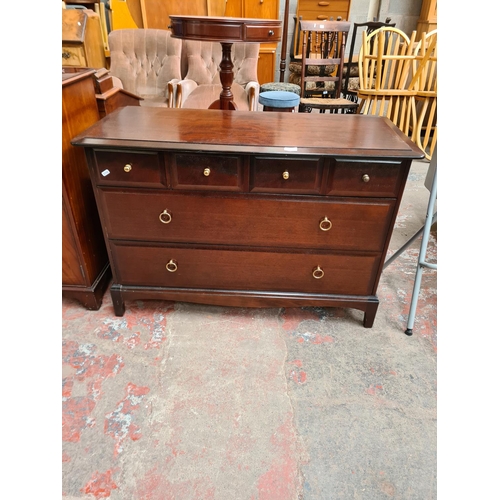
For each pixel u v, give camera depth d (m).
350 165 1.26
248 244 1.44
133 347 1.48
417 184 2.99
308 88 4.39
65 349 1.46
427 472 1.09
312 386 1.34
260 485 1.05
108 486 1.04
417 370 1.41
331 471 1.09
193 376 1.37
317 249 1.43
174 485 1.05
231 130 1.43
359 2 4.86
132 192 1.36
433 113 3.31
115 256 1.50
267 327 1.60
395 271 1.99
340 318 1.66
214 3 3.97
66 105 1.40
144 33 3.28
